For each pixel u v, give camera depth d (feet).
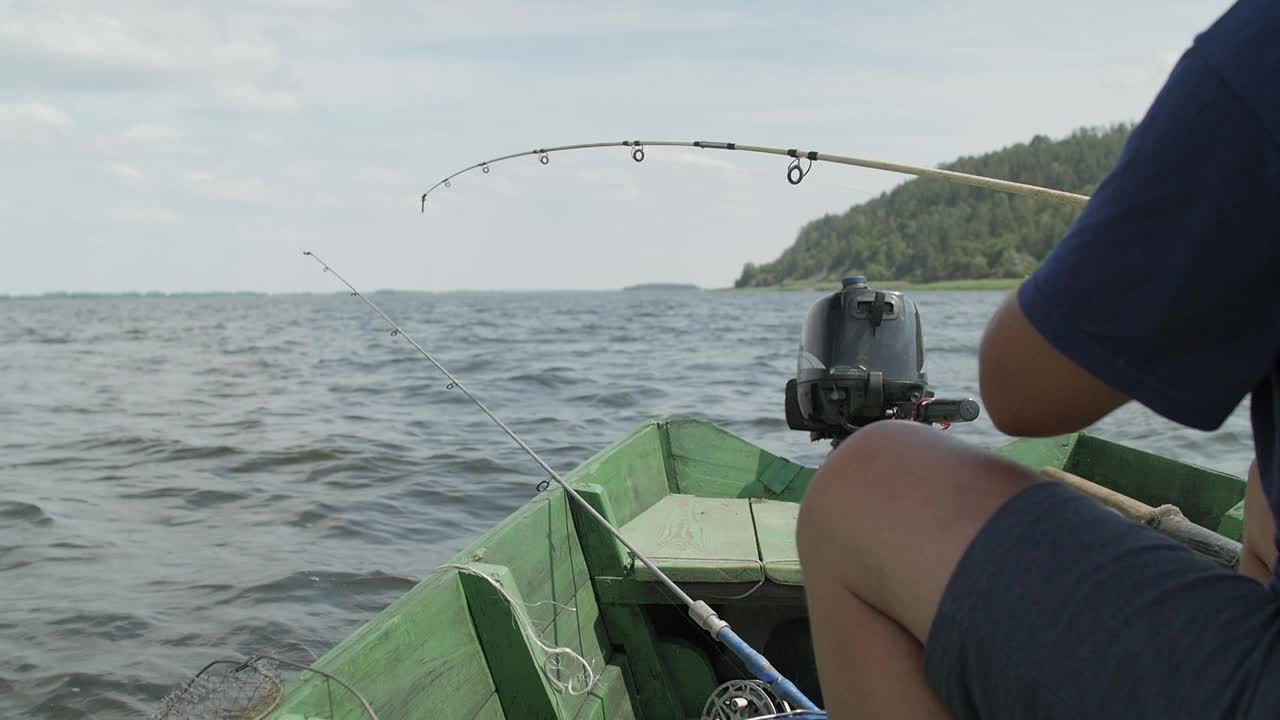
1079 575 3.00
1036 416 3.16
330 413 54.49
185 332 159.74
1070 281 2.94
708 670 11.76
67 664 20.22
